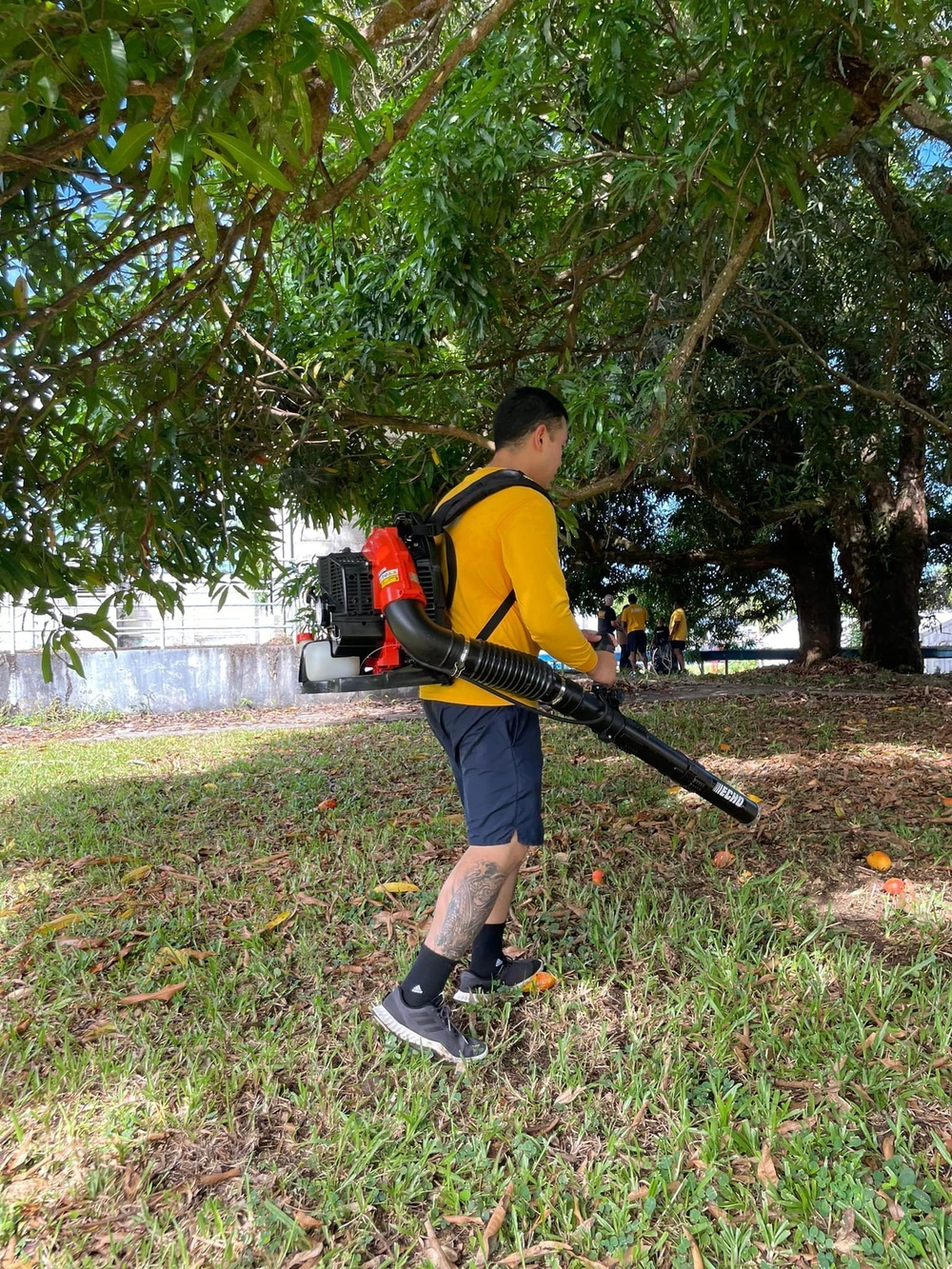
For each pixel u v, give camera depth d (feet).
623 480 13.70
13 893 12.91
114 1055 8.05
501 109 13.96
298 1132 6.93
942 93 8.94
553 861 12.32
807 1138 6.27
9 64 5.40
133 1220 6.00
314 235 17.43
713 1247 5.55
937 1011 7.68
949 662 61.41
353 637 7.61
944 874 11.32
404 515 7.72
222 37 5.66
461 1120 6.97
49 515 9.51
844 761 18.43
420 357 16.94
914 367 29.58
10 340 8.18
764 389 33.17
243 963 9.82
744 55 10.53
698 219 13.71
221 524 12.75
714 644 62.18
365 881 12.10
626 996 8.43
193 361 12.94
